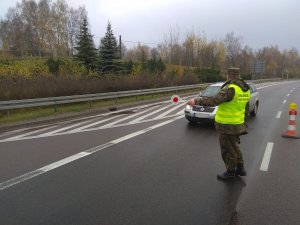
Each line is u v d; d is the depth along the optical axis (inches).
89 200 201.5
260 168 271.4
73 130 449.4
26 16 3336.6
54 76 773.3
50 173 252.7
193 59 2765.7
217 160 292.4
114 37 1253.7
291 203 200.4
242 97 233.0
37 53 3161.9
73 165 274.1
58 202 198.4
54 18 3115.2
